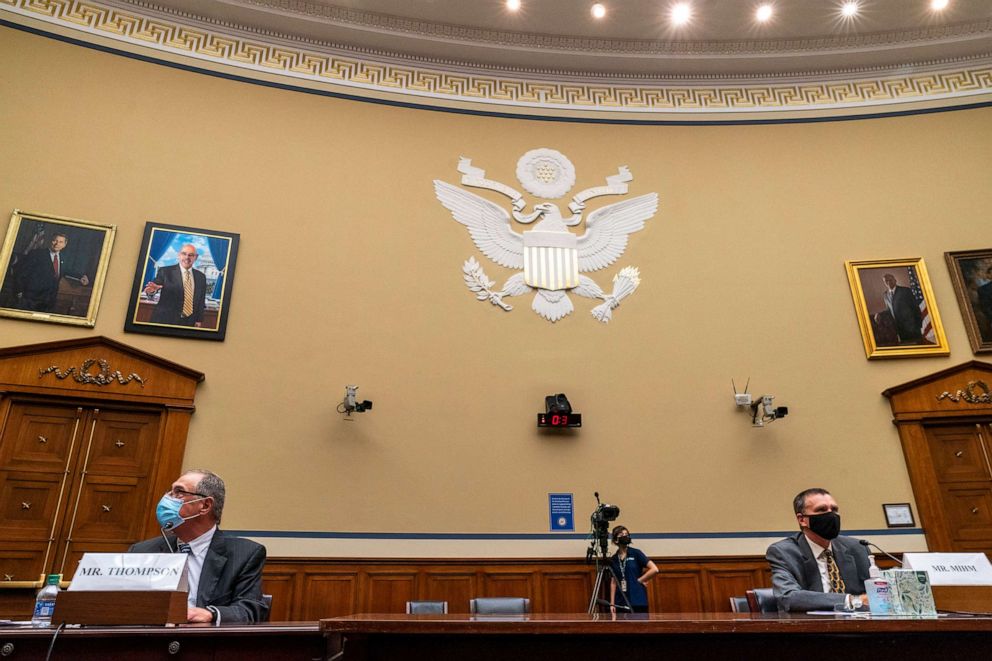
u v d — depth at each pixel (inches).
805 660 83.7
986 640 84.5
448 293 286.8
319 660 86.5
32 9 275.9
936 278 295.9
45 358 235.1
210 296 261.7
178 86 288.8
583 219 310.3
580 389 279.4
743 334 290.8
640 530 259.8
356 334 272.5
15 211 248.1
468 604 242.5
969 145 317.7
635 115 332.2
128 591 91.7
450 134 315.0
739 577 253.3
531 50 325.7
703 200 315.0
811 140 326.3
